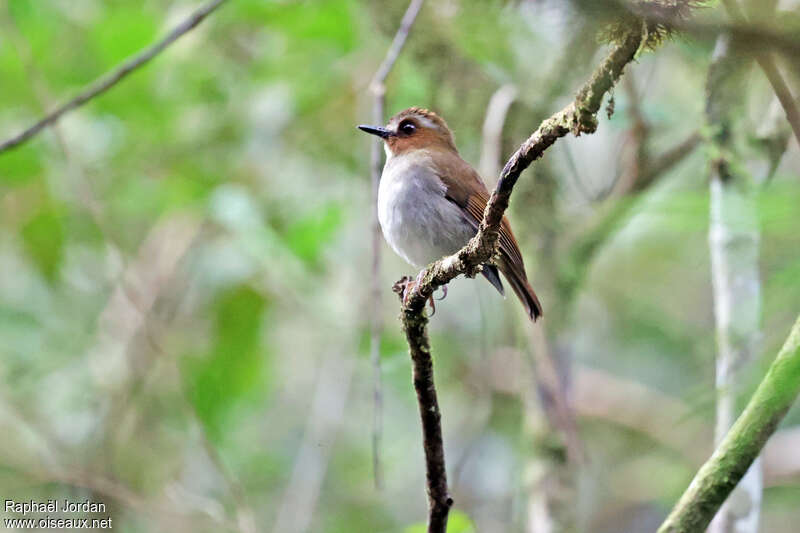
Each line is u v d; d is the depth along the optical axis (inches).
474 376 560.1
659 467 493.0
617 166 458.0
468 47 457.4
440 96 491.5
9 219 558.9
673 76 482.9
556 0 121.6
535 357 444.8
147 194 519.8
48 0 518.9
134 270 540.4
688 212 136.1
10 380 514.6
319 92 529.7
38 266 553.0
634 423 566.9
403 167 362.6
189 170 536.1
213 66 524.7
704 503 193.8
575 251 461.4
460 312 590.9
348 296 518.9
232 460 516.1
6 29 507.5
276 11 505.0
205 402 522.3
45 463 491.5
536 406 442.0
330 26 506.9
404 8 477.1
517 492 494.9
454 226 355.9
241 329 542.6
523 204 473.4
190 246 563.2
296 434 565.0
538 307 338.6
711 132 291.9
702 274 561.3
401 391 541.0
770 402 190.4
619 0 115.7
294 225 492.1
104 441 503.2
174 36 329.4
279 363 577.6
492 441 546.0
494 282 344.8
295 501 480.4
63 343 533.3
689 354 533.3
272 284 542.9
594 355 596.1
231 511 494.0
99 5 526.3
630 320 579.8
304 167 550.6
